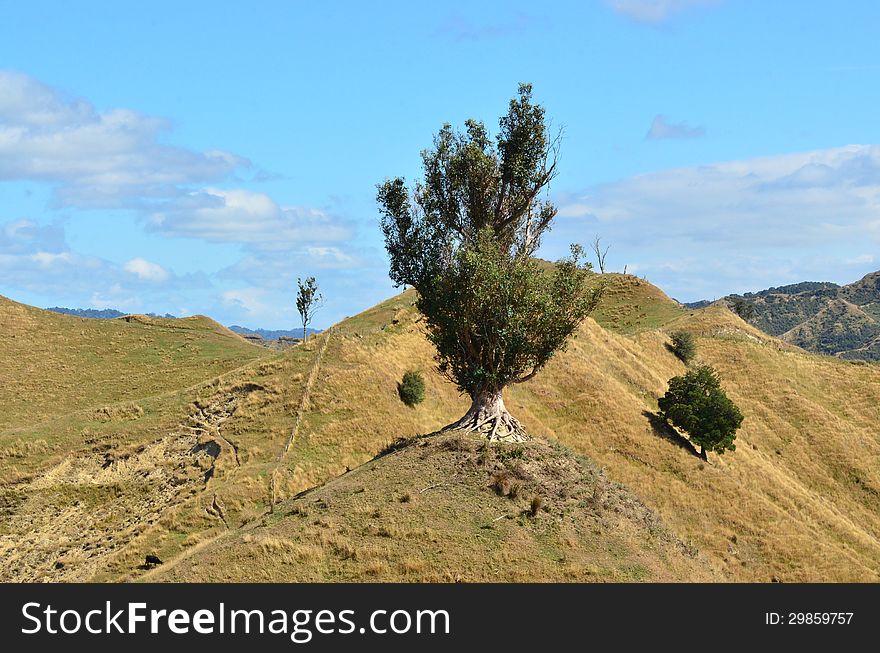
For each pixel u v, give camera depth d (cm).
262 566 3256
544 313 4209
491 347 4238
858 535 6444
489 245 4275
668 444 6588
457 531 3488
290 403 6178
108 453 5906
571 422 6750
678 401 6975
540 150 4469
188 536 4678
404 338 7406
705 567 3938
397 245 4522
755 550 5531
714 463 6619
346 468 5519
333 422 6000
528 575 3256
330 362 6669
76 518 5241
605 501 3956
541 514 3675
